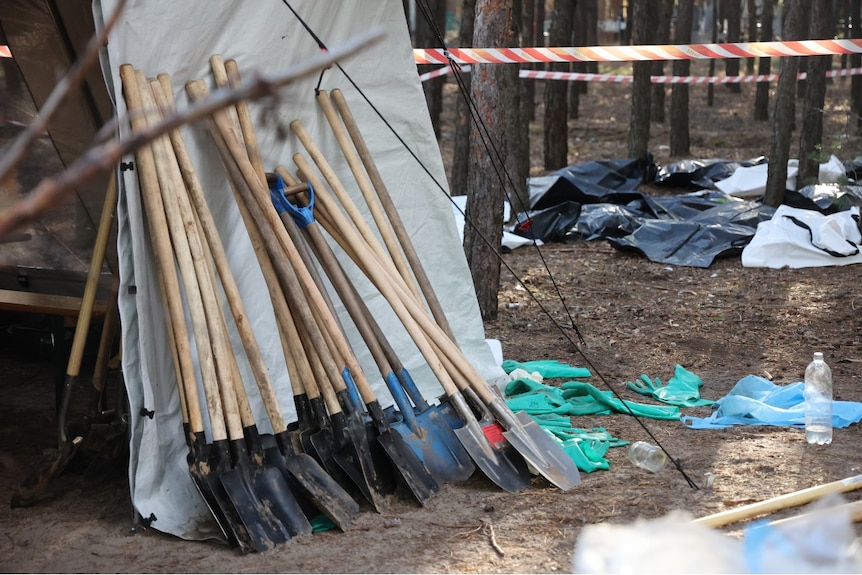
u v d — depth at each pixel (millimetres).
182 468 4383
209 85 4578
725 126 23203
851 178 12422
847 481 4289
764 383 6000
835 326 7836
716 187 13406
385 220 5402
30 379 6621
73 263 5758
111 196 4625
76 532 4148
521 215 11570
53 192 844
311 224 4727
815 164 12641
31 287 5582
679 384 6234
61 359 5547
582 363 6926
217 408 4086
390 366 4754
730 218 11016
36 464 4656
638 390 6203
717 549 3127
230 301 4273
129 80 4090
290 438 4285
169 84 4297
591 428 5449
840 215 10430
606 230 11336
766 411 5527
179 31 4332
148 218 4156
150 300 4234
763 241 10055
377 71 5344
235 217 4730
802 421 5383
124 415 4840
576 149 20141
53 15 5215
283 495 4102
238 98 944
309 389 4430
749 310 8398
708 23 40719
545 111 16266
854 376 6504
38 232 5730
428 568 3732
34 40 5387
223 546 4027
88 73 5305
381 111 5414
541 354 7184
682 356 7105
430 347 4699
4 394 6270
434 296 5148
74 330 5523
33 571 3770
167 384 4371
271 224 4422
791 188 13031
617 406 5707
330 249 4770
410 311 4758
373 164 5176
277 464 4215
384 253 4922
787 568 2943
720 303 8672
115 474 4773
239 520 4000
